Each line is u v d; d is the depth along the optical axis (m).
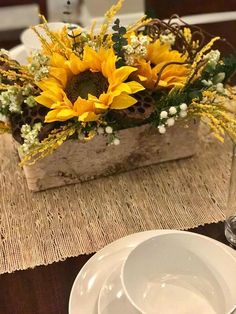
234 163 0.41
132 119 0.44
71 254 0.41
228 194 0.44
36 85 0.44
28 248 0.41
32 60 0.43
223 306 0.33
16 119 0.44
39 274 0.39
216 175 0.48
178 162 0.50
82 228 0.43
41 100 0.42
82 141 0.44
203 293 0.35
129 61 0.43
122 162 0.48
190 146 0.49
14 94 0.43
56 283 0.39
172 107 0.43
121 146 0.46
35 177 0.46
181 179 0.48
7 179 0.48
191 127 0.47
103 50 0.42
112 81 0.42
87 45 0.44
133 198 0.46
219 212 0.44
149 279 0.35
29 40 0.53
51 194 0.47
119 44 0.43
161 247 0.35
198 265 0.35
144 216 0.44
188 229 0.43
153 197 0.46
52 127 0.43
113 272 0.35
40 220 0.44
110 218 0.44
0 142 0.52
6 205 0.46
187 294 0.35
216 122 0.43
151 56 0.46
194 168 0.49
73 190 0.47
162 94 0.45
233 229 0.41
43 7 0.95
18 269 0.40
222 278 0.34
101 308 0.33
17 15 1.02
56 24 0.53
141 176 0.48
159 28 0.48
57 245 0.42
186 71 0.46
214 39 0.46
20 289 0.38
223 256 0.34
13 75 0.44
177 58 0.46
